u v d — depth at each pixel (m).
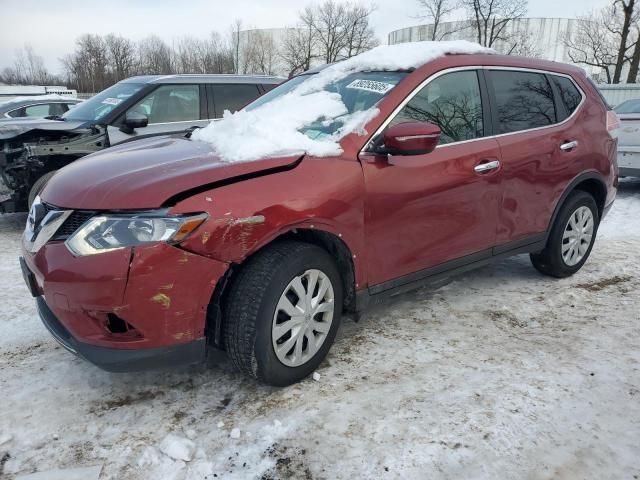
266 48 44.31
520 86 3.70
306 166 2.59
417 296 3.87
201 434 2.33
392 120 2.92
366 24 43.28
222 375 2.81
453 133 3.22
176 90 6.19
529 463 2.13
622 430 2.33
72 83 53.94
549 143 3.72
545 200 3.79
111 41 51.84
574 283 4.13
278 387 2.66
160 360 2.33
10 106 9.47
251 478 2.07
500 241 3.57
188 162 2.54
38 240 2.38
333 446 2.24
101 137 5.53
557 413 2.45
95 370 2.86
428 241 3.11
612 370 2.82
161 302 2.23
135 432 2.35
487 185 3.33
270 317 2.45
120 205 2.24
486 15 31.47
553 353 3.00
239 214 2.32
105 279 2.16
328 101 3.14
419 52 3.31
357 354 3.00
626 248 5.07
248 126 2.80
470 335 3.24
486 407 2.49
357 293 2.86
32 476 2.09
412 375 2.78
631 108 8.33
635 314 3.54
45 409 2.52
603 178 4.22
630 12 25.41
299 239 2.69
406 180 2.90
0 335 3.27
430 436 2.29
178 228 2.20
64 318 2.30
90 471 2.11
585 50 35.88
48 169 5.40
